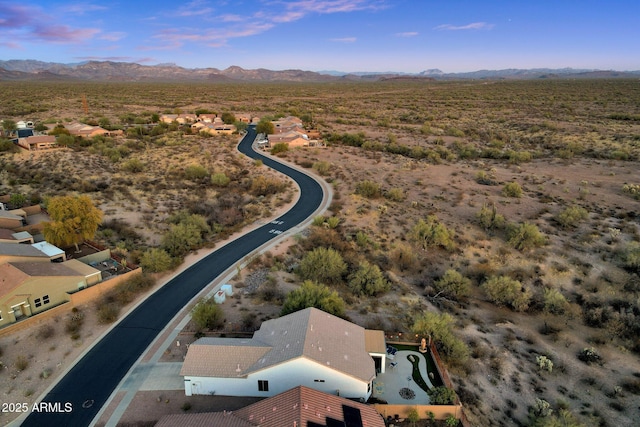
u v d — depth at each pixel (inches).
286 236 2224.4
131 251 1987.0
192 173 3213.6
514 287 1739.7
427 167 3479.3
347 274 1845.5
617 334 1536.7
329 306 1433.3
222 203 2723.9
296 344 1129.4
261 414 944.3
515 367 1358.3
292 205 2719.0
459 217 2426.2
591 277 1828.2
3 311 1347.2
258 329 1380.4
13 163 3312.0
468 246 2116.1
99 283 1596.9
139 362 1254.9
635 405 1215.6
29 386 1149.1
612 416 1176.8
